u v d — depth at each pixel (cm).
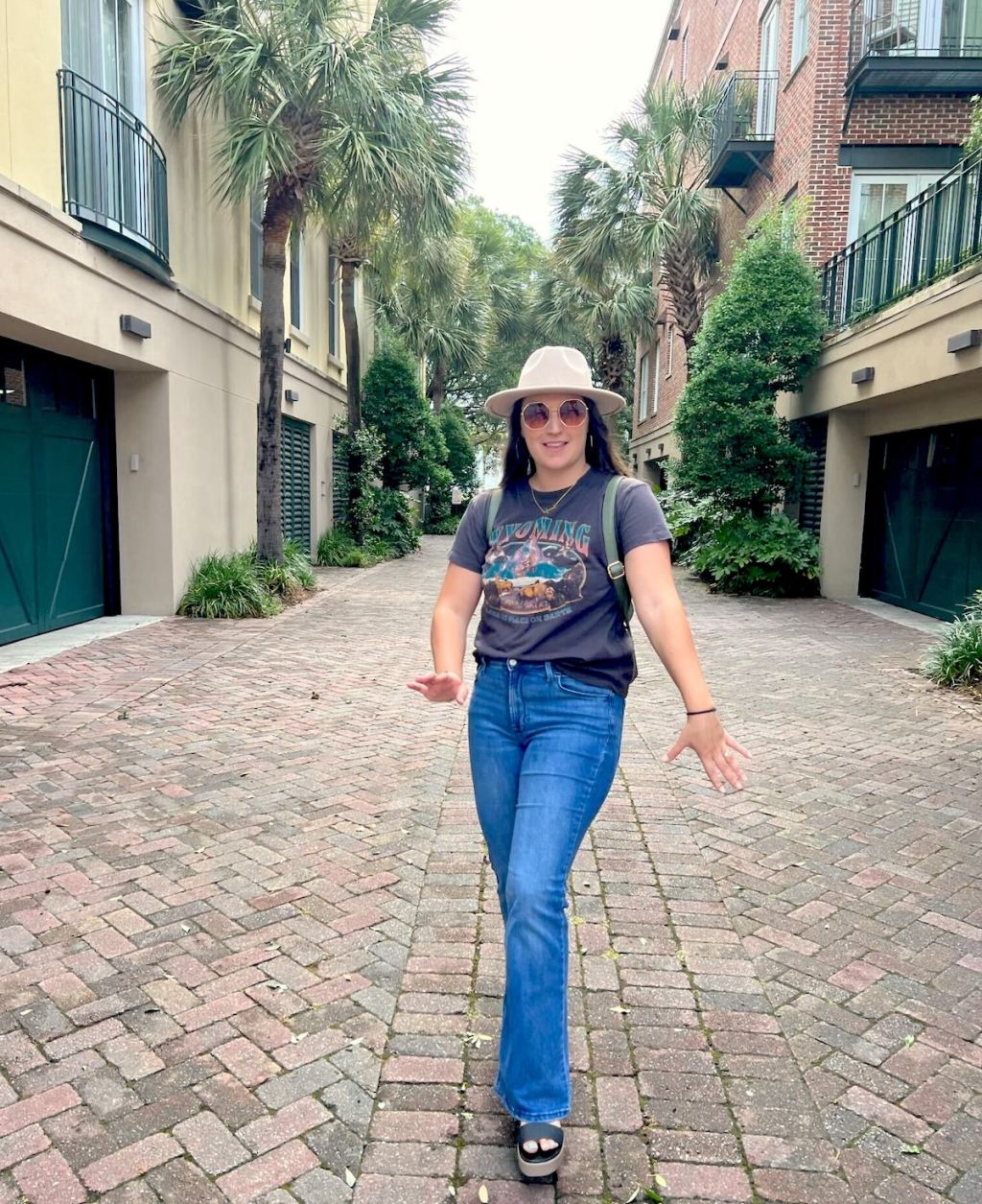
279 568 1134
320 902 327
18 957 285
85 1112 217
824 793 456
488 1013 262
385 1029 253
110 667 721
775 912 328
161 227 923
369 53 1012
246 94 961
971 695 672
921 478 1114
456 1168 204
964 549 1017
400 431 1944
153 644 827
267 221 1083
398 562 1783
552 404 215
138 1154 204
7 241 646
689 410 1271
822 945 304
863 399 1078
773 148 1453
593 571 211
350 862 361
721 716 614
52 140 714
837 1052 247
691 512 1518
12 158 661
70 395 890
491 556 222
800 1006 268
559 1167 204
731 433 1245
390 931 307
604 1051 246
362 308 2027
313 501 1623
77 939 297
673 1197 197
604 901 333
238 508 1201
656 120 1612
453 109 1141
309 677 707
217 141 1084
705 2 2067
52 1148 205
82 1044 243
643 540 208
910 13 1209
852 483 1245
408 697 645
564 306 2764
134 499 974
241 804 424
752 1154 209
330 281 1780
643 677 743
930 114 1258
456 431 3350
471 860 366
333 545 1647
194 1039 246
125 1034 247
